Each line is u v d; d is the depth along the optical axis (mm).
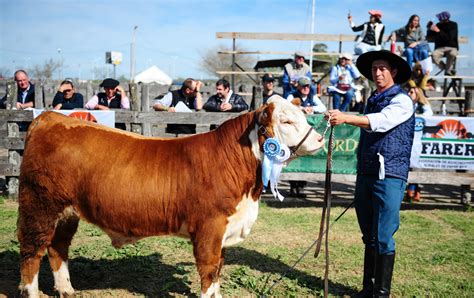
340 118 3604
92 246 5332
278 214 7117
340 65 9945
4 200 7527
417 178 7707
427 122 7488
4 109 7578
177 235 3699
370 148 3879
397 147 3768
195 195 3494
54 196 3582
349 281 4539
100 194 3516
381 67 3828
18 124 7891
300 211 7367
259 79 14828
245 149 3629
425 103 8641
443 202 8227
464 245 5727
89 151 3555
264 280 4531
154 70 30125
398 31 11891
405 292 4266
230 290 4234
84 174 3537
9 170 7582
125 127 7758
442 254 5352
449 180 7695
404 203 8117
